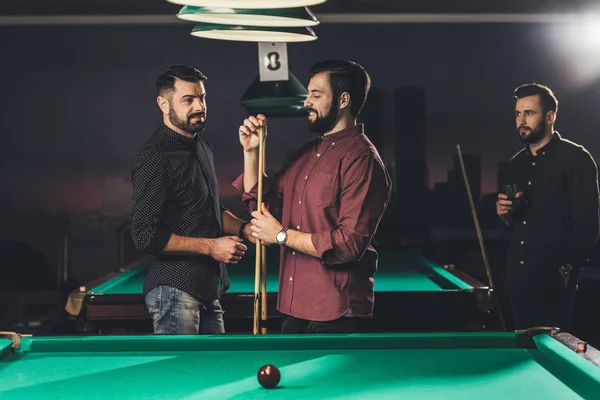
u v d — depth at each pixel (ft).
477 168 21.90
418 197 21.91
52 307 21.90
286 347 8.07
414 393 6.59
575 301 19.30
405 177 21.97
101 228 22.13
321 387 6.77
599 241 19.44
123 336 8.11
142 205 10.27
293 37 10.76
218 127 21.93
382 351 7.97
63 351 8.03
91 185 22.12
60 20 21.84
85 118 22.08
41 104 22.04
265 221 10.13
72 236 22.11
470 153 21.91
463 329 12.79
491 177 21.90
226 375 7.18
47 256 22.09
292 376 7.11
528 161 16.90
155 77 21.98
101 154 22.12
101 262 22.11
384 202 9.94
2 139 22.06
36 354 7.96
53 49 21.97
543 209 16.62
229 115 21.90
